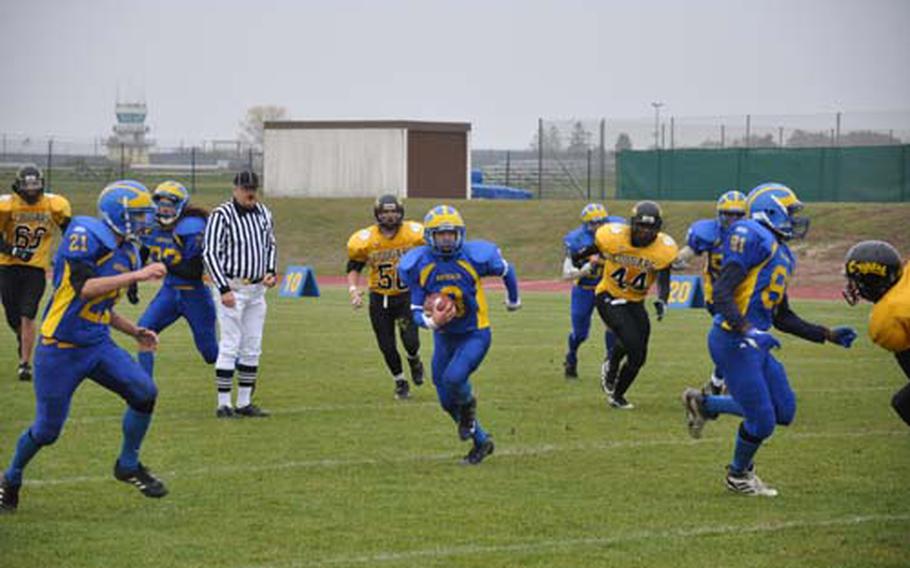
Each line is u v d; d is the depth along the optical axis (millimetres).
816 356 31047
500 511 15164
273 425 21047
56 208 25969
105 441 19297
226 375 21812
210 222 21625
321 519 14750
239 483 16578
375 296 24062
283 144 88250
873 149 73500
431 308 17391
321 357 30469
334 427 20859
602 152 86812
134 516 14852
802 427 20938
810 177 75562
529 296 51125
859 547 13625
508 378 26875
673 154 80438
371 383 26141
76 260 14469
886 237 61656
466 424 17719
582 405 23297
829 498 15906
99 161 118000
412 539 13906
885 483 16734
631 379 22719
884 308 12961
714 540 13891
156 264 14719
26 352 25922
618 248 22500
